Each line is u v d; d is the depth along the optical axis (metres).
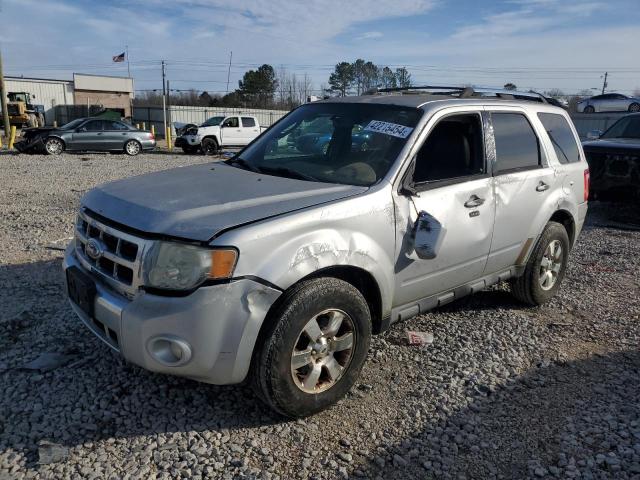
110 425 3.16
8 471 2.76
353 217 3.31
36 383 3.52
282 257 2.98
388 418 3.37
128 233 3.04
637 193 8.72
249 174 3.89
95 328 3.25
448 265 3.99
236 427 3.20
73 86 60.19
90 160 19.72
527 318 5.00
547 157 4.94
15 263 5.85
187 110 47.09
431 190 3.80
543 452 3.12
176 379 3.64
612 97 33.59
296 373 3.17
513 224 4.50
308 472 2.87
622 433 3.28
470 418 3.40
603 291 5.80
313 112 4.51
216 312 2.83
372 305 3.65
